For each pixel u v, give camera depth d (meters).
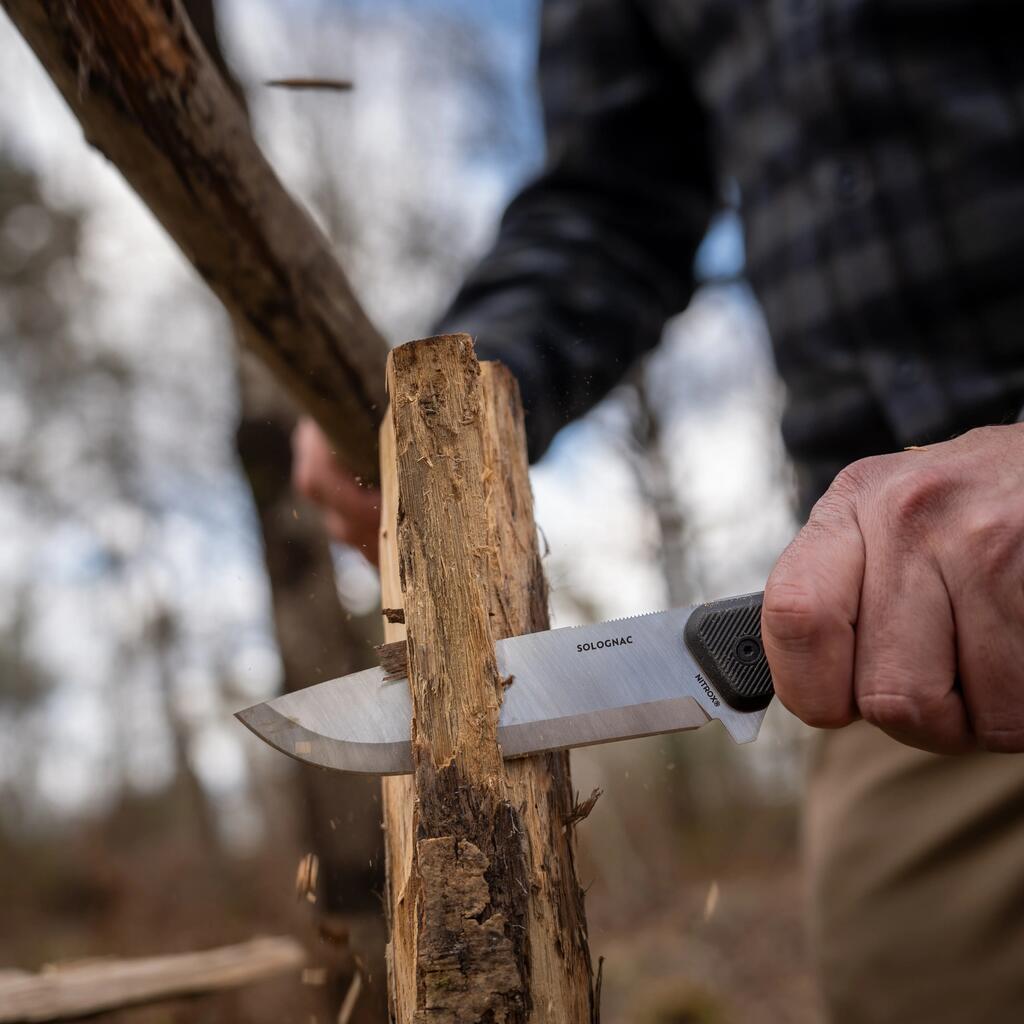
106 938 6.61
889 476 0.71
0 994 1.35
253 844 9.95
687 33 1.61
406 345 0.82
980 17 1.19
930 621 0.67
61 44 0.84
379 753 0.80
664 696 0.81
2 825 14.78
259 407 2.03
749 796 10.71
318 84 1.11
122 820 13.89
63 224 11.36
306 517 2.02
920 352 1.23
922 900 1.29
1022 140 1.17
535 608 0.88
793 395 1.44
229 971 1.57
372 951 1.55
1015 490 0.67
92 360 13.29
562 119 1.76
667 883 8.79
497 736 0.77
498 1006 0.68
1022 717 0.67
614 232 1.66
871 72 1.25
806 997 5.00
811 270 1.36
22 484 14.93
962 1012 1.26
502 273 1.51
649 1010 4.70
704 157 1.80
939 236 1.21
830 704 0.69
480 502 0.81
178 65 0.88
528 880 0.74
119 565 15.68
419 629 0.78
